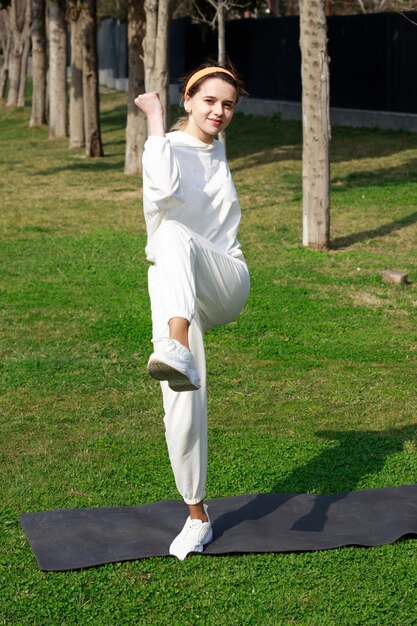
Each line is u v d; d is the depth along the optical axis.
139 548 6.01
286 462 7.56
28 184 25.50
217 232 6.07
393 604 5.42
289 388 9.66
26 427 8.48
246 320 12.18
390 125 31.52
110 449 7.90
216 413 8.90
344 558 5.92
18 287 13.98
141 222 19.50
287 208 20.44
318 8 15.45
